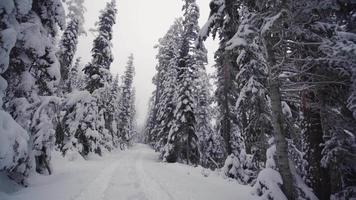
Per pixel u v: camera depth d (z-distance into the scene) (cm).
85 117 2336
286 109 1133
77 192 832
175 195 871
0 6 706
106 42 2588
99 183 1041
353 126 754
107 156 2838
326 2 627
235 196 895
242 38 898
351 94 635
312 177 809
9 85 928
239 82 1401
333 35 696
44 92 1139
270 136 1322
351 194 732
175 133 2598
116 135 4603
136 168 1719
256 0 777
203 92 2961
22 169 902
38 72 1090
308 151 837
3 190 783
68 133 2112
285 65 804
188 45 2580
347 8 704
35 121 1000
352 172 780
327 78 756
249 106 1327
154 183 1104
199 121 2872
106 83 2497
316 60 697
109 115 3753
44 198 726
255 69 1186
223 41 1402
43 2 1056
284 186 763
